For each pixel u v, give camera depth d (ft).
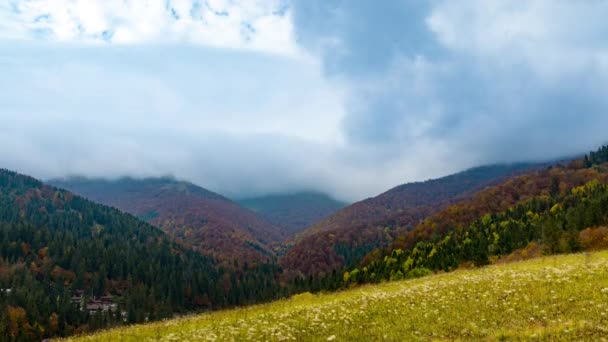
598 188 485.15
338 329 60.39
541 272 80.74
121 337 70.64
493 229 443.73
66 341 76.59
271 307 93.97
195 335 62.75
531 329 49.47
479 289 73.20
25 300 512.22
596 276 70.85
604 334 45.47
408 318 61.62
